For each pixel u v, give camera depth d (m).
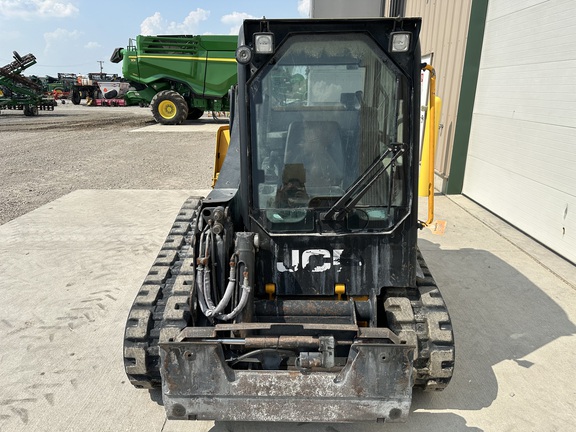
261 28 2.54
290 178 2.80
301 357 2.44
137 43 19.75
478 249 5.76
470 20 7.34
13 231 6.48
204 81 19.92
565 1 5.30
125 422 2.96
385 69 2.62
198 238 2.76
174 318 2.79
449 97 8.27
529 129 6.13
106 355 3.65
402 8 10.91
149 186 9.24
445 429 2.88
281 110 2.71
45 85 44.81
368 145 2.75
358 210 2.81
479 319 4.13
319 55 2.61
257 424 2.95
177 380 2.45
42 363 3.55
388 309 2.88
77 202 8.01
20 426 2.92
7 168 11.10
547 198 5.78
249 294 2.69
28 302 4.47
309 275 2.89
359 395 2.41
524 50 6.20
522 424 2.93
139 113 29.00
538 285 4.79
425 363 2.78
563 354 3.63
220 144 5.30
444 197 8.23
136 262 5.42
